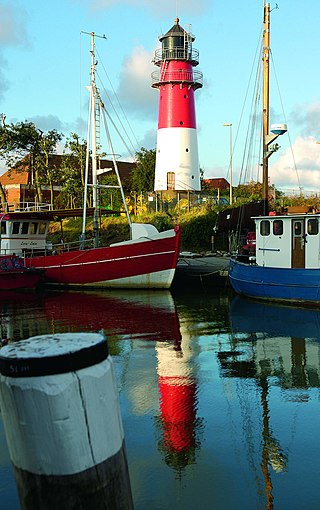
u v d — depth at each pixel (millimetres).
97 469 1937
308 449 7031
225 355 12305
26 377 1829
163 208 40562
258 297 21000
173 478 6297
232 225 23984
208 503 5719
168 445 7246
